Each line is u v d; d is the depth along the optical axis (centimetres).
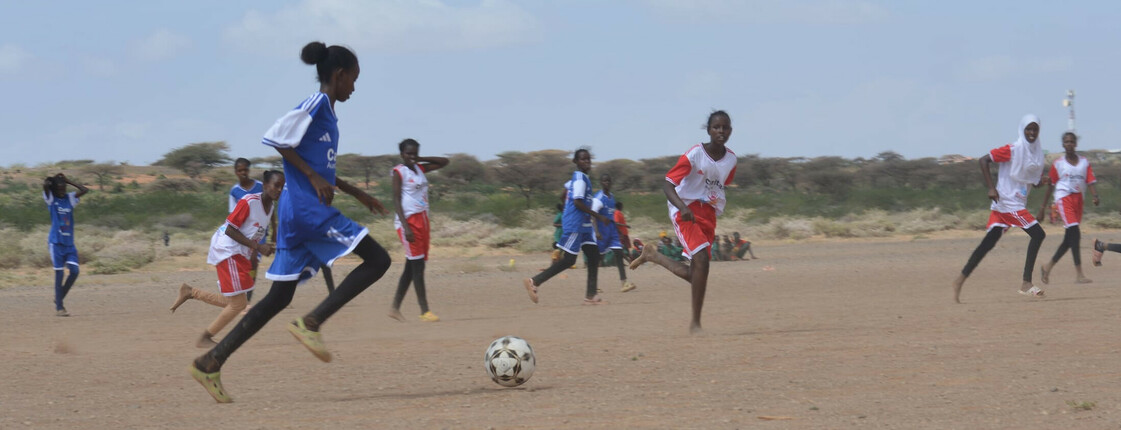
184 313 1702
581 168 1700
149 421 690
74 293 2216
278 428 654
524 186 8931
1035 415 655
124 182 10900
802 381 808
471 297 1933
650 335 1180
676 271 1177
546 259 3581
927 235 5159
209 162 10906
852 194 7975
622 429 631
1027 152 1520
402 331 1314
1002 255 2952
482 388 814
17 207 6044
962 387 764
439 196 8325
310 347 745
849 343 1043
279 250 759
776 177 10100
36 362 1035
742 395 748
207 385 757
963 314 1324
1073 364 867
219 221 5881
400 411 710
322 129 752
